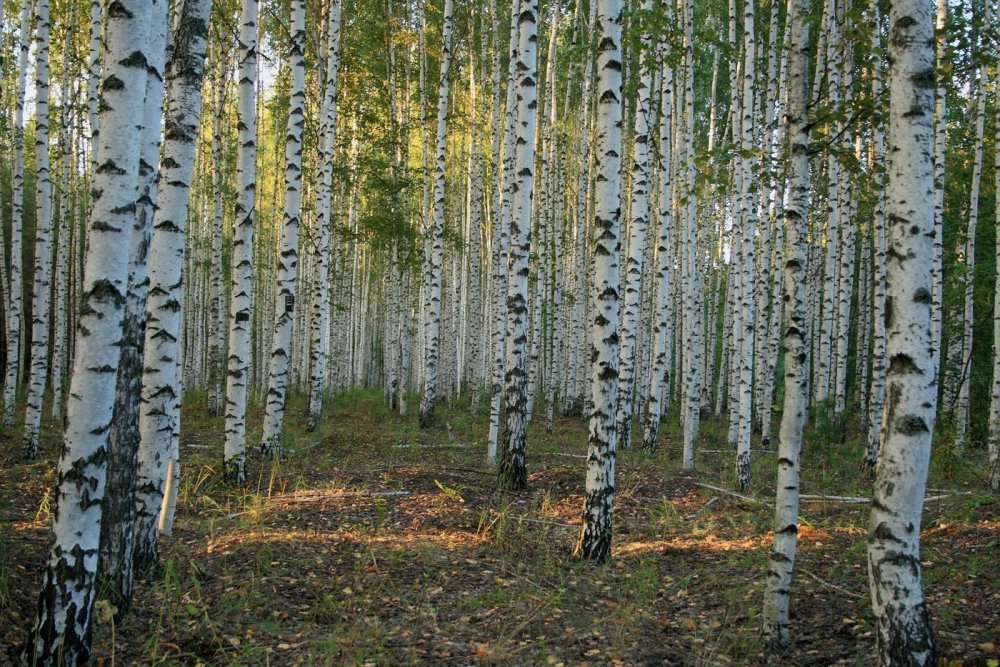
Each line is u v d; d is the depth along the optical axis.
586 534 6.84
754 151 5.35
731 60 14.77
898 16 3.51
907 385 3.43
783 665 4.59
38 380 10.88
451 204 24.27
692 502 9.73
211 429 14.96
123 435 4.77
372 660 4.41
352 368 33.16
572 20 21.02
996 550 6.68
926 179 3.45
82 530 3.76
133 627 4.69
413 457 12.41
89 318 3.72
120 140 3.76
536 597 5.66
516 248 10.16
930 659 3.39
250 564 5.97
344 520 7.79
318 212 15.73
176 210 5.33
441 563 6.44
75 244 21.27
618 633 4.95
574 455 13.07
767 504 9.48
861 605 5.54
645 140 9.98
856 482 11.12
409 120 22.09
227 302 26.20
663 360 13.81
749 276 11.03
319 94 17.59
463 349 27.88
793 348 4.86
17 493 8.28
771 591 4.86
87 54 16.44
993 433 10.70
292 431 15.14
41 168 11.38
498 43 19.70
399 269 20.97
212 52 17.08
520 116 10.11
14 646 3.97
